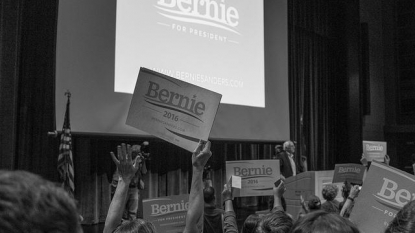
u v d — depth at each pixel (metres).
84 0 4.41
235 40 5.83
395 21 10.91
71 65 4.27
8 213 0.42
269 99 6.24
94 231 4.96
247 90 5.91
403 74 10.75
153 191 6.21
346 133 9.09
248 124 5.87
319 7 8.98
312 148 8.73
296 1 8.42
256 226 1.46
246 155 7.61
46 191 0.46
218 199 7.08
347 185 3.88
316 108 8.91
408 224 0.91
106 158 5.62
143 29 4.88
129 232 1.54
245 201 7.37
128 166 1.74
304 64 8.69
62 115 4.18
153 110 2.27
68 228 0.46
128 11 4.76
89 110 4.38
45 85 4.74
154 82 2.27
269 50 6.34
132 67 4.75
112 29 4.61
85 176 5.33
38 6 4.79
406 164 10.68
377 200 1.93
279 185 2.31
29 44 4.77
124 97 4.66
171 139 2.27
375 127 10.52
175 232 2.80
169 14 5.13
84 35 4.39
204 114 2.26
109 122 4.51
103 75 4.51
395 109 10.80
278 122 6.29
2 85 4.38
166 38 5.08
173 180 6.46
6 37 4.46
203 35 5.46
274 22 6.46
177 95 2.28
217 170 7.12
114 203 1.71
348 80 9.12
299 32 8.57
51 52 4.74
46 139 4.82
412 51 10.63
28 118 4.77
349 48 9.20
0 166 4.27
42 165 4.82
